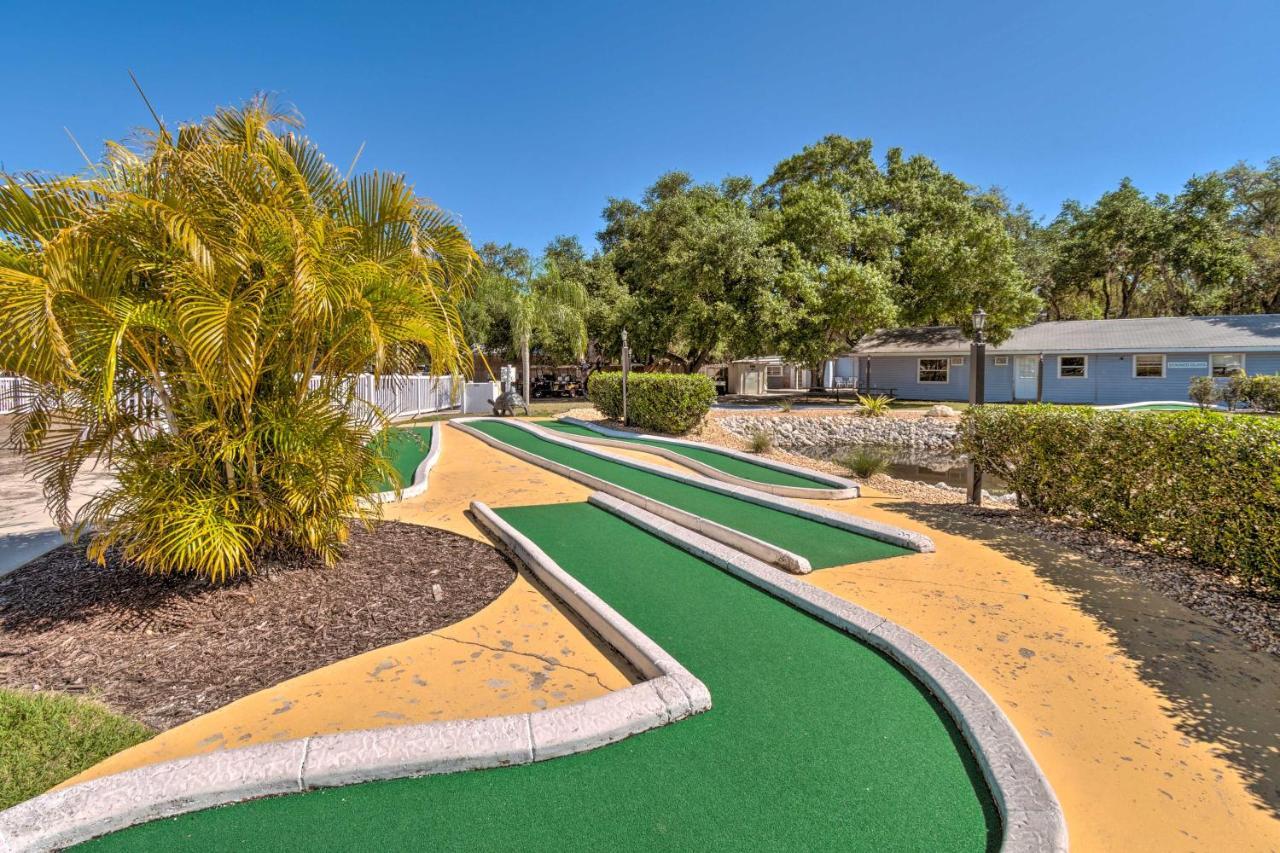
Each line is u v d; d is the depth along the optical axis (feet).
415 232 12.57
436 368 14.33
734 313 68.39
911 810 6.69
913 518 20.66
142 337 11.05
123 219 10.33
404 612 12.33
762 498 22.34
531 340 71.41
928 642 11.14
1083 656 10.76
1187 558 15.99
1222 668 10.30
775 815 6.57
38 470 13.01
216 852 6.03
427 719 8.57
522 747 7.41
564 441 37.83
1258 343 64.13
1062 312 114.52
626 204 107.04
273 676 9.78
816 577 14.90
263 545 13.19
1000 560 16.11
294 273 10.46
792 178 93.35
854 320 70.74
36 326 8.84
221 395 11.62
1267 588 13.65
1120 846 6.35
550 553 16.38
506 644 11.07
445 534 17.92
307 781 6.89
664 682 8.96
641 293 85.76
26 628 10.99
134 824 6.36
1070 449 19.38
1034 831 6.18
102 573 13.38
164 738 8.04
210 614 11.54
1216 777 7.49
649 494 23.84
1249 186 91.81
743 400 86.79
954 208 78.59
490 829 6.33
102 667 9.84
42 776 7.17
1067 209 102.83
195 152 10.90
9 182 9.96
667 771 7.33
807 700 9.05
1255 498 13.79
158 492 11.57
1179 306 96.99
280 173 12.07
